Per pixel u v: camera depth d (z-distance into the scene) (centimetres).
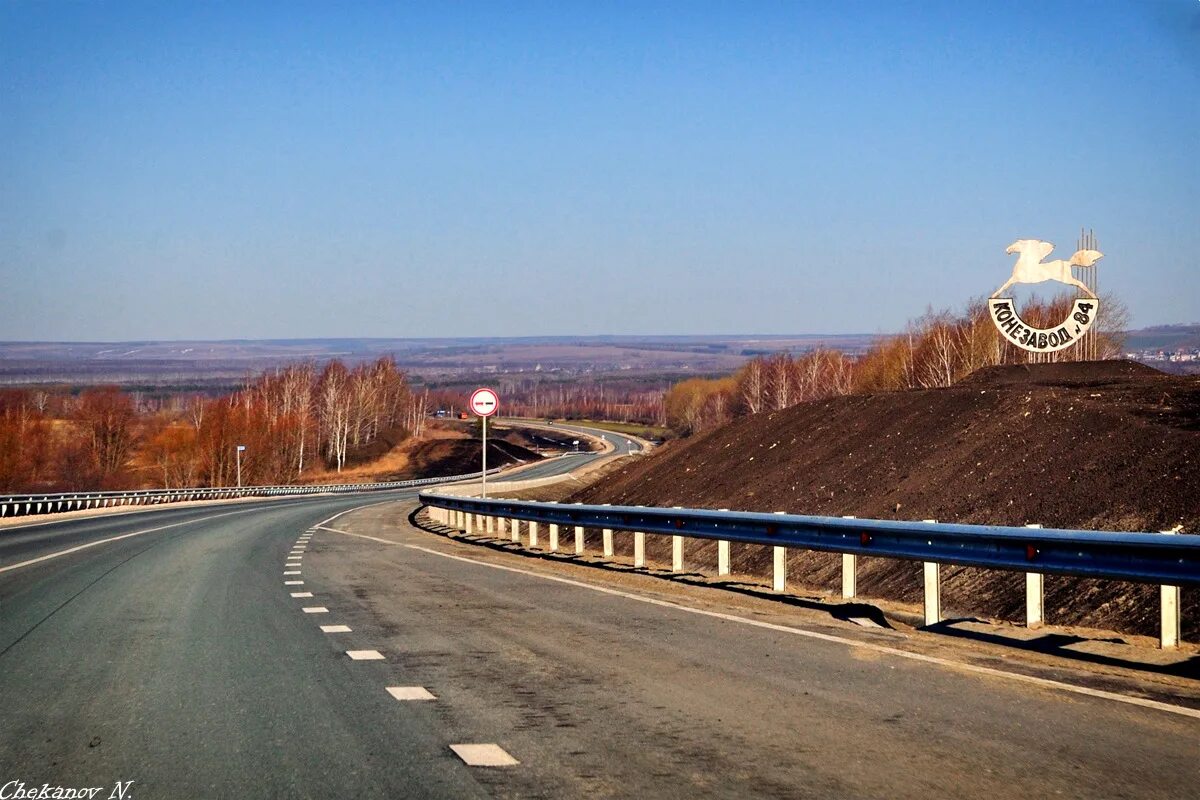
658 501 3431
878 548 1352
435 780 649
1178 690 891
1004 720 791
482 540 3011
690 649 1099
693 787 631
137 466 12025
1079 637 1134
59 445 11512
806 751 710
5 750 731
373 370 16850
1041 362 3184
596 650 1098
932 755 698
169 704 866
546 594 1584
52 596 1606
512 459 14425
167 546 2714
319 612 1409
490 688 916
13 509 4722
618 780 646
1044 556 1135
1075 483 1798
